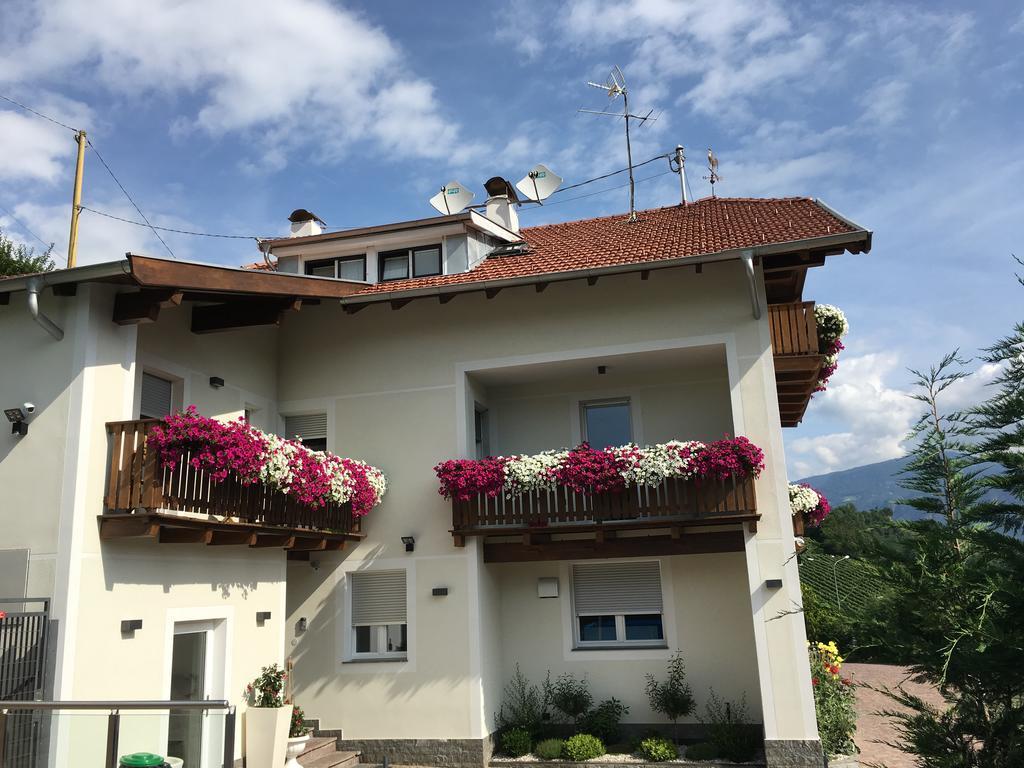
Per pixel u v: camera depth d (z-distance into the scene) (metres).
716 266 12.33
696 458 11.35
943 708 5.21
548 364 12.89
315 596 12.79
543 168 16.81
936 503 5.21
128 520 8.48
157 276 8.73
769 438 11.58
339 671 12.38
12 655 7.50
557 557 12.50
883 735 13.23
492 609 12.88
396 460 13.07
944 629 4.88
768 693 10.77
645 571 13.10
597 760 11.23
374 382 13.45
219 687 10.20
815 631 14.25
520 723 12.30
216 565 10.30
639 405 13.78
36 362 8.88
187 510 8.95
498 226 15.62
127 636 8.72
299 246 15.45
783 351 11.89
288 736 10.49
